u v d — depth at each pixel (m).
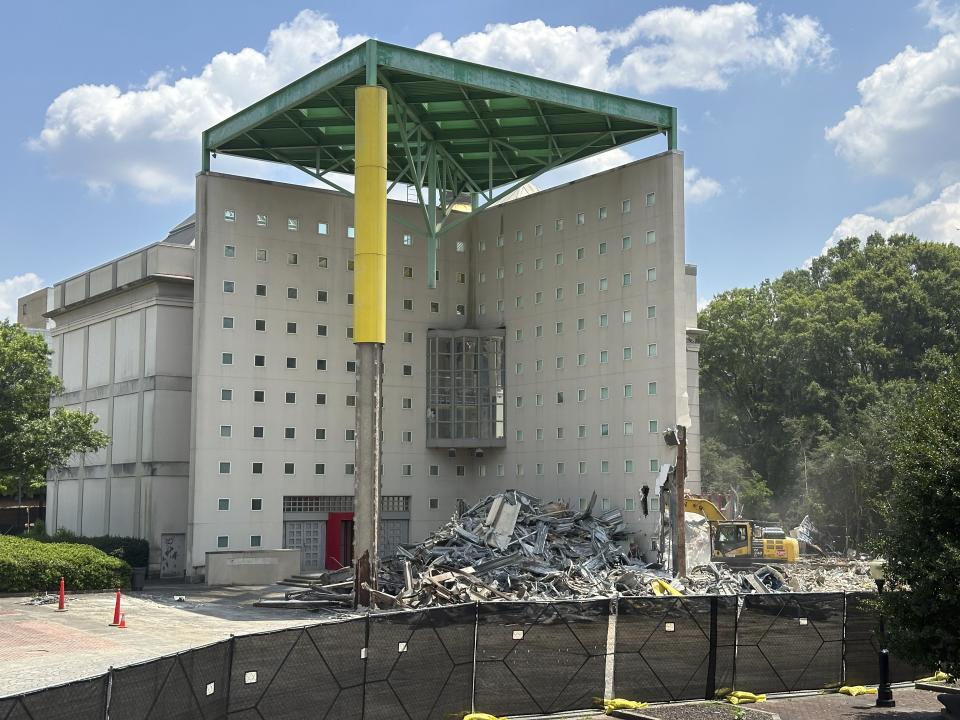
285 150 55.47
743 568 50.25
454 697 18.78
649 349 50.09
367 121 41.47
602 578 42.12
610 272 52.41
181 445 54.84
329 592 39.84
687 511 55.91
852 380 91.62
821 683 23.22
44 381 53.84
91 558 42.69
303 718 16.06
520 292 57.56
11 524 84.62
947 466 20.08
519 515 49.03
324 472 54.56
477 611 19.42
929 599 20.17
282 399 53.72
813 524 79.12
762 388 98.19
